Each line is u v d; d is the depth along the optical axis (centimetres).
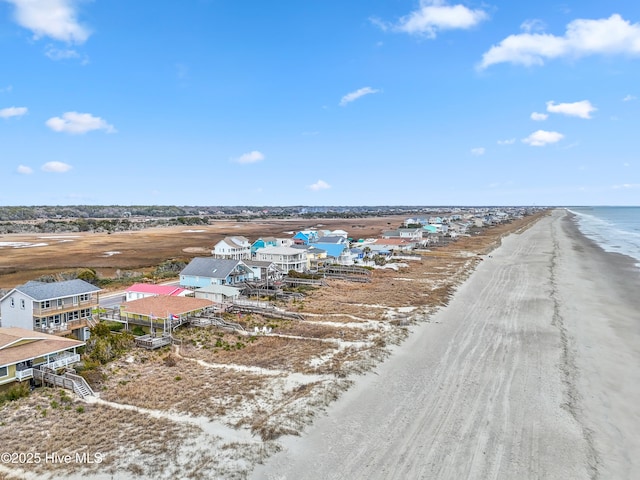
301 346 3838
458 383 3045
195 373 3234
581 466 2103
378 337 4062
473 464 2102
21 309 3912
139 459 2128
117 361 3466
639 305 5328
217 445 2256
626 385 3038
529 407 2694
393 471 2042
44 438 2312
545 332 4216
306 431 2398
